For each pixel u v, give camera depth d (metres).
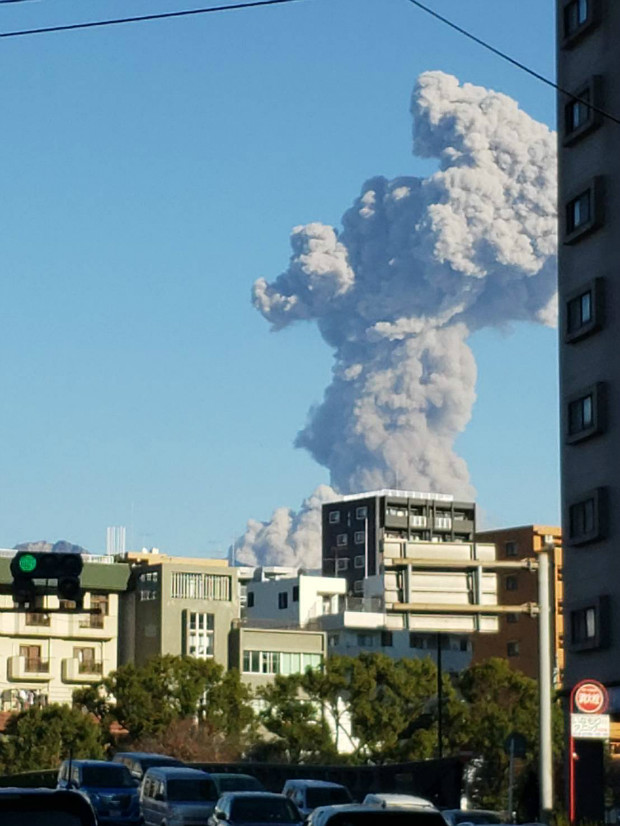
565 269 102.50
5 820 25.17
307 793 72.94
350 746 181.50
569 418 100.94
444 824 29.12
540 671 56.34
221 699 153.25
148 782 75.12
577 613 98.75
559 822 80.19
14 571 47.16
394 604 83.38
